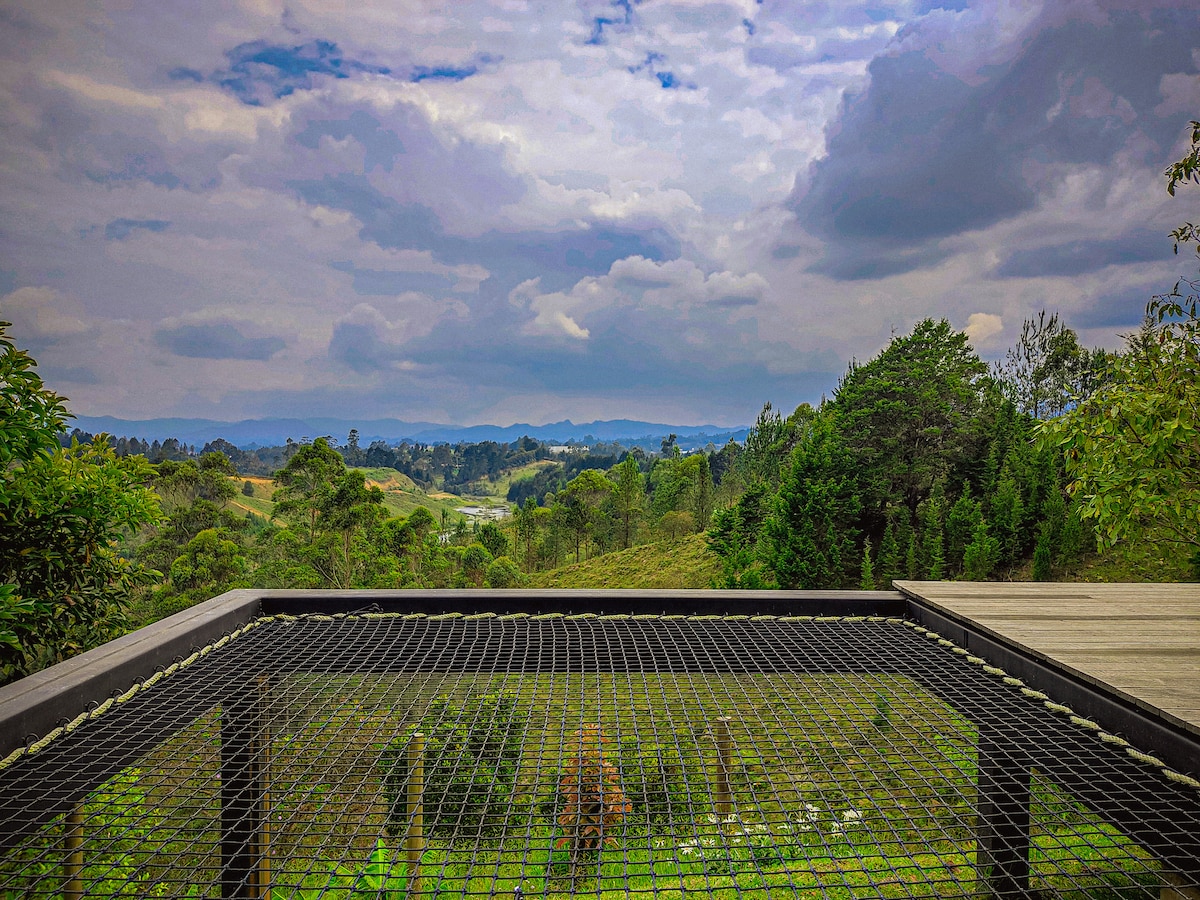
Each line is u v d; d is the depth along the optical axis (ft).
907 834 7.96
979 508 78.02
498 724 9.01
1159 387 12.85
